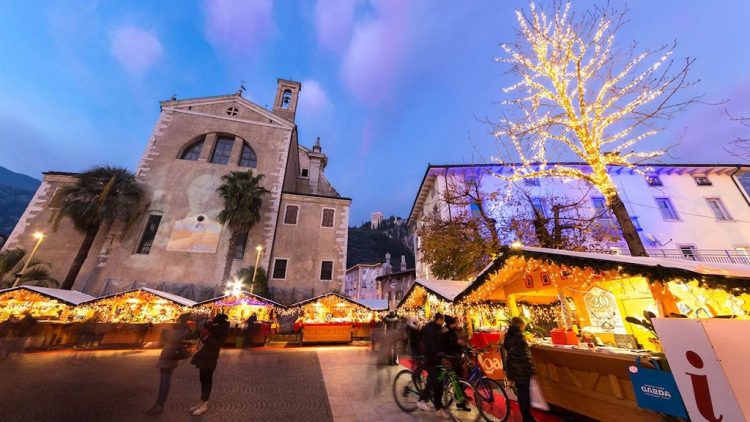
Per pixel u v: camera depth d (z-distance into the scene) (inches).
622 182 814.5
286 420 202.1
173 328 228.2
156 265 885.2
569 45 329.1
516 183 792.3
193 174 1031.6
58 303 561.0
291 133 1207.6
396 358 410.3
